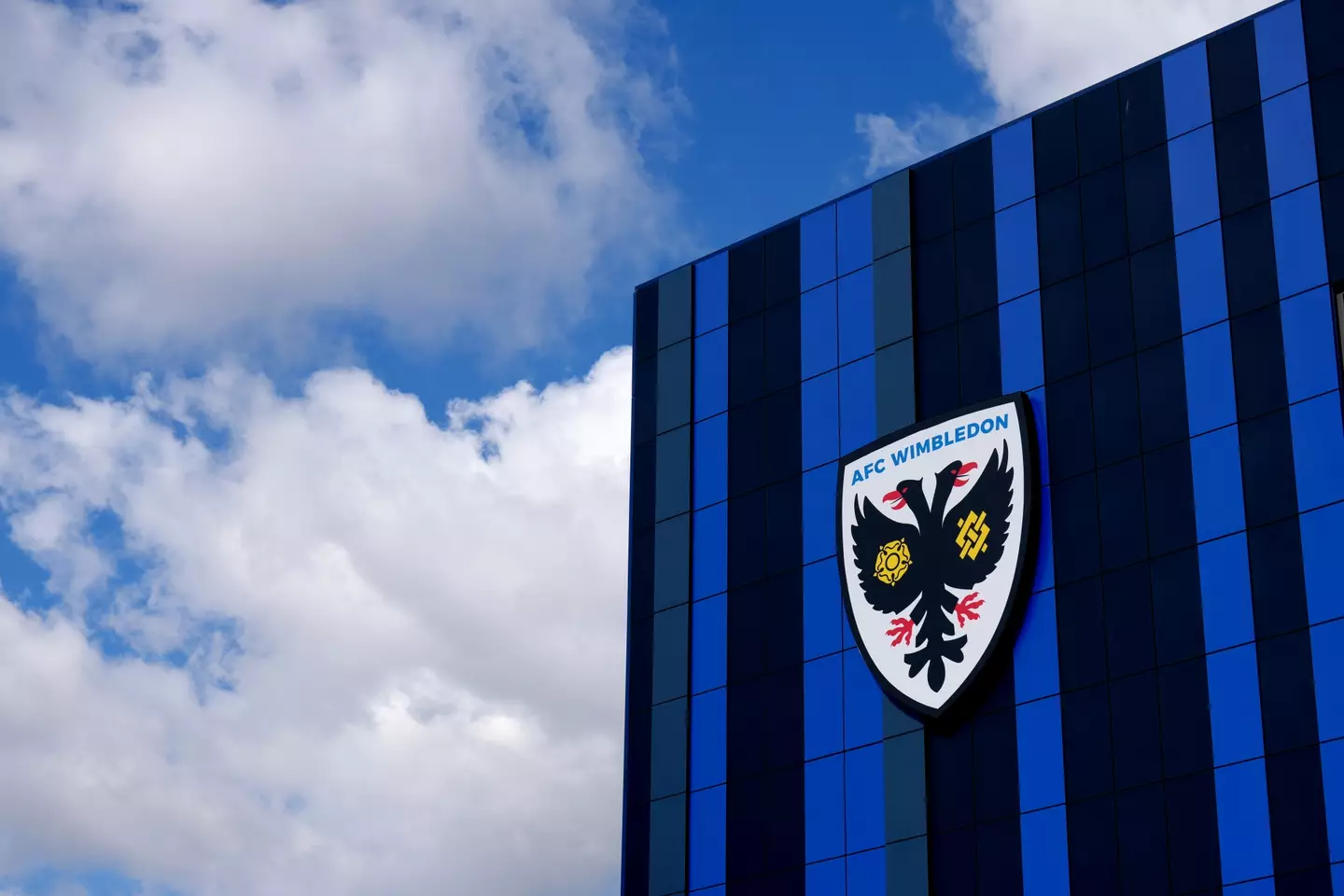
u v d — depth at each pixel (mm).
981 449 58250
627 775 62938
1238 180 56188
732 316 66875
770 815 58969
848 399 62406
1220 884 49656
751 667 61406
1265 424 53312
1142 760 52156
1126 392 56312
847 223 64812
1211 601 52500
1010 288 59969
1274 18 57000
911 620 57906
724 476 64750
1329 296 53281
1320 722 49469
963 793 55188
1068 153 60281
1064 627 55000
